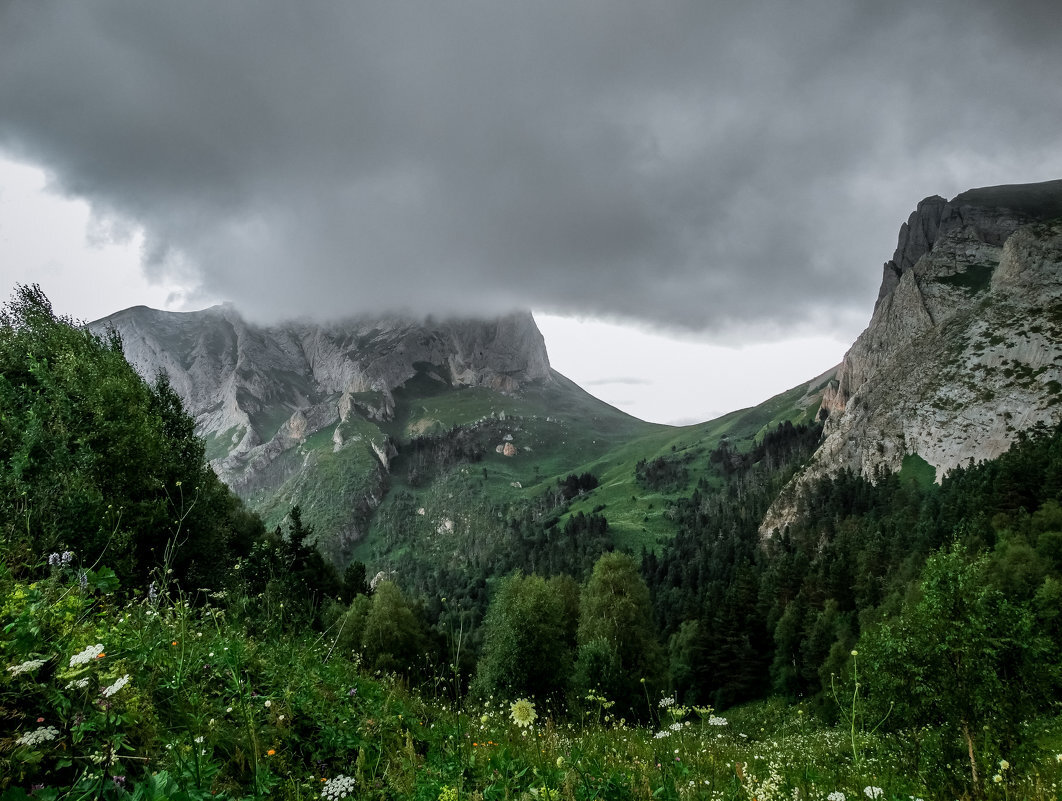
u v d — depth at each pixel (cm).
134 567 1553
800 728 2116
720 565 16425
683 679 7850
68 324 3731
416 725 831
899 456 19888
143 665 564
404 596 4669
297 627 1128
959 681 993
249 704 607
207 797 386
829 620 7538
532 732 898
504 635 3525
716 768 785
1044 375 18412
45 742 406
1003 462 11194
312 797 502
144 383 3841
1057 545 5853
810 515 18338
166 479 2803
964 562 1078
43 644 476
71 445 2238
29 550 679
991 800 810
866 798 631
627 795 539
